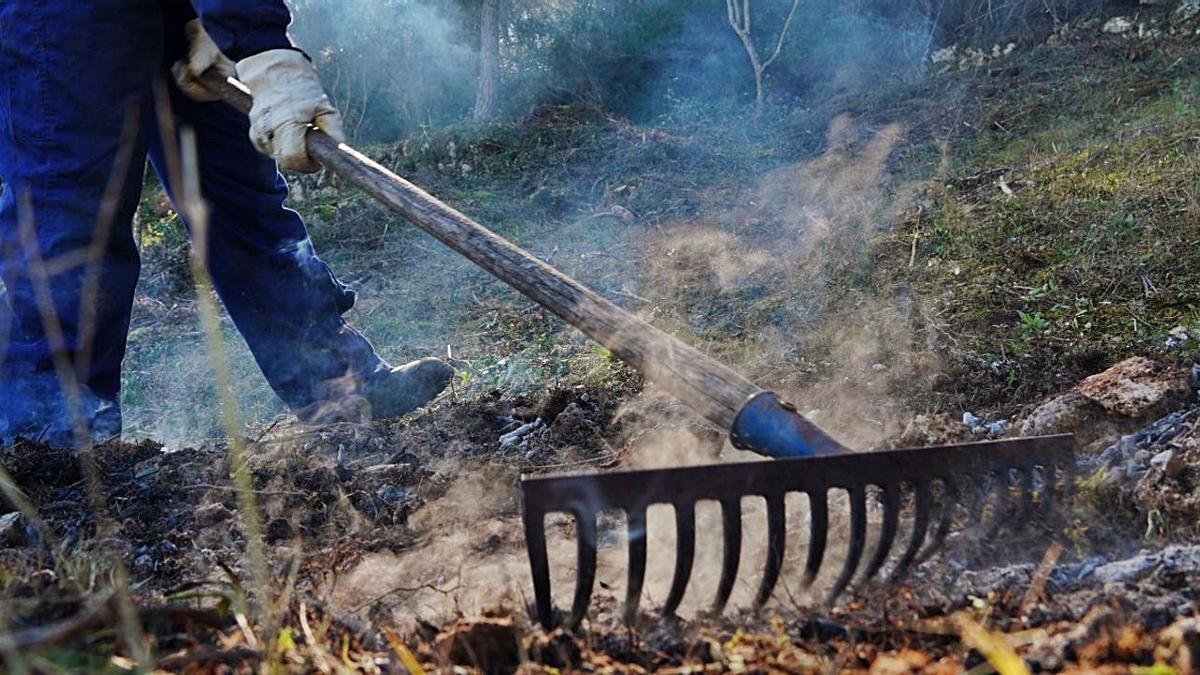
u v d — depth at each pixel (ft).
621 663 5.97
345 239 30.73
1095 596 6.31
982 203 22.07
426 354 20.74
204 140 12.94
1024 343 14.66
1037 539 7.47
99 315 12.20
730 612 6.98
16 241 11.98
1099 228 18.51
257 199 13.26
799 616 6.44
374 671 5.87
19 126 11.87
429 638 6.34
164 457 11.18
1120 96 29.86
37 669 5.33
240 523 9.35
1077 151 24.53
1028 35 40.14
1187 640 5.24
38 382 11.96
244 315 13.83
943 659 5.68
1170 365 12.05
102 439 11.93
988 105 32.17
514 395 15.52
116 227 12.37
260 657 5.72
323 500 10.07
